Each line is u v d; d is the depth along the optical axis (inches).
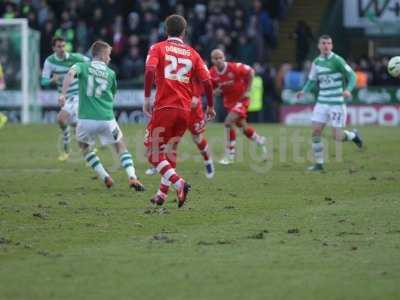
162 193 1025.5
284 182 1288.1
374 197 1124.5
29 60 2635.3
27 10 2824.8
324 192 1180.5
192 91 1026.1
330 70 1455.5
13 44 2618.1
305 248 819.4
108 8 2800.2
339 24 2970.0
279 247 824.3
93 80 1178.0
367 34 2935.5
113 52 2741.1
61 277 717.3
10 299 655.1
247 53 2677.2
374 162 1551.4
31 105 2677.2
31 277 717.3
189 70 1013.8
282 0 3016.7
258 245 834.2
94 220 969.5
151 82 995.9
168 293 667.4
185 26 1028.5
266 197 1136.2
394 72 1419.8
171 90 1006.4
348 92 1450.5
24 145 1926.7
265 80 2691.9
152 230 912.3
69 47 2753.4
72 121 1604.3
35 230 912.3
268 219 971.3
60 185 1269.7
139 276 718.5
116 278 713.0
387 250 807.1
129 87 2696.9
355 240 853.8
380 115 2677.2
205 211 1024.9
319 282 696.4
